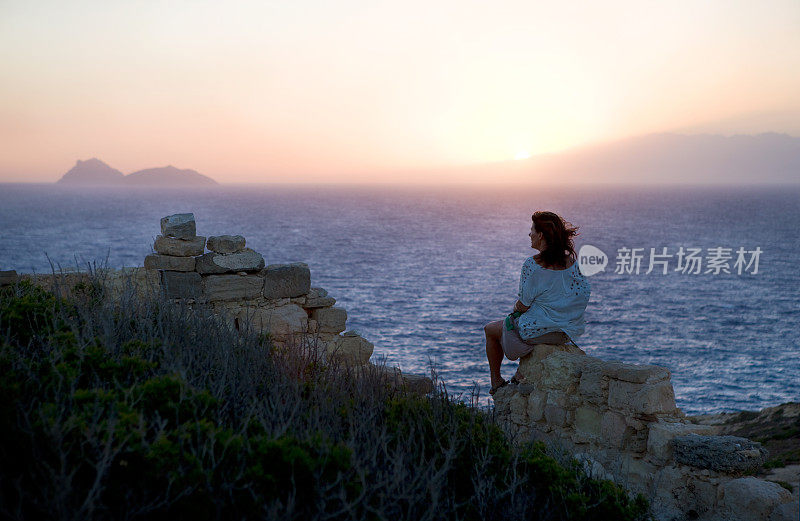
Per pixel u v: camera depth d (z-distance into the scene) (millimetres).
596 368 5156
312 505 2916
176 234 7195
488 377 60094
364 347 7828
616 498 3729
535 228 5863
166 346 4254
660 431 4574
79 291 5980
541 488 3729
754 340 91062
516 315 6016
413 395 4484
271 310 7586
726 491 4027
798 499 3809
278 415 3695
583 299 5863
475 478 3566
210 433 2971
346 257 181750
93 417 2885
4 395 3088
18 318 4418
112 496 2666
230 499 2781
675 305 116688
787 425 33938
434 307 108938
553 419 5438
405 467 3346
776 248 198625
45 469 2678
